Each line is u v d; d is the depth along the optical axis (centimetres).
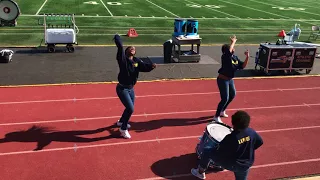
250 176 620
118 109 867
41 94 943
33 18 1962
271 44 1249
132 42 1625
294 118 877
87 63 1257
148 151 682
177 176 607
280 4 3238
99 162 637
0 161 623
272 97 1016
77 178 588
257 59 1258
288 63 1225
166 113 861
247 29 2089
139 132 755
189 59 1330
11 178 579
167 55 1316
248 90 1064
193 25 1316
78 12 2216
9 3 1733
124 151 677
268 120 855
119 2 2698
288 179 617
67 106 871
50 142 695
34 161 629
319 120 872
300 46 1238
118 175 602
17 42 1501
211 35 1873
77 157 649
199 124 811
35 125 762
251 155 491
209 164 616
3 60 1202
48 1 2533
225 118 846
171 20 2164
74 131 744
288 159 683
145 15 2267
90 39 1623
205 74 1202
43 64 1220
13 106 855
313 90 1096
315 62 1425
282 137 772
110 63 1272
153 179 597
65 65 1220
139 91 1002
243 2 3189
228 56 743
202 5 2847
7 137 705
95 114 832
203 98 977
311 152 714
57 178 584
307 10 2973
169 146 705
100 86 1027
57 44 1420
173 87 1053
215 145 561
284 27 2223
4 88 974
